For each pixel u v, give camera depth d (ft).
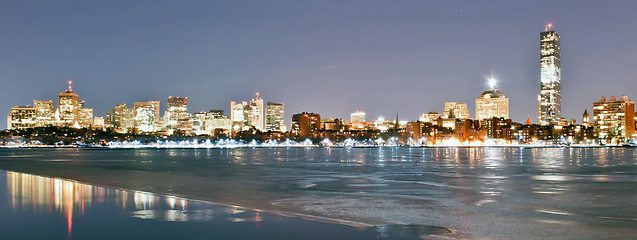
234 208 95.40
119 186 171.73
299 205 115.14
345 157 543.80
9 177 176.65
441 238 72.08
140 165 344.08
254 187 165.37
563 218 93.91
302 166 320.70
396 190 152.15
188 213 89.30
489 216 96.37
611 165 328.90
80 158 517.14
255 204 117.70
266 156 590.14
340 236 70.85
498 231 79.00
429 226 81.00
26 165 348.59
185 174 240.12
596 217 95.04
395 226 80.02
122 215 86.63
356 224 80.28
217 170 274.98
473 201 122.11
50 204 100.32
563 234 77.05
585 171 255.50
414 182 183.62
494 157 539.70
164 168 300.61
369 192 146.30
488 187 161.89
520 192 144.56
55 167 316.40
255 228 75.77
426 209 107.14
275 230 74.38
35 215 86.28
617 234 77.00
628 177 209.67
